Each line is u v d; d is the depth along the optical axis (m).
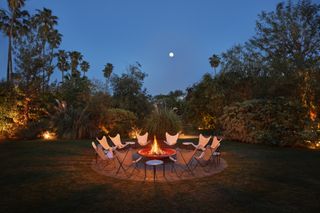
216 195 3.52
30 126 10.20
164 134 7.78
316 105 8.36
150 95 15.90
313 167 5.06
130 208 3.09
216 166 5.21
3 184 4.07
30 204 3.23
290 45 8.98
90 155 6.52
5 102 10.28
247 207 3.10
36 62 11.99
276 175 4.51
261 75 10.20
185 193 3.62
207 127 13.08
